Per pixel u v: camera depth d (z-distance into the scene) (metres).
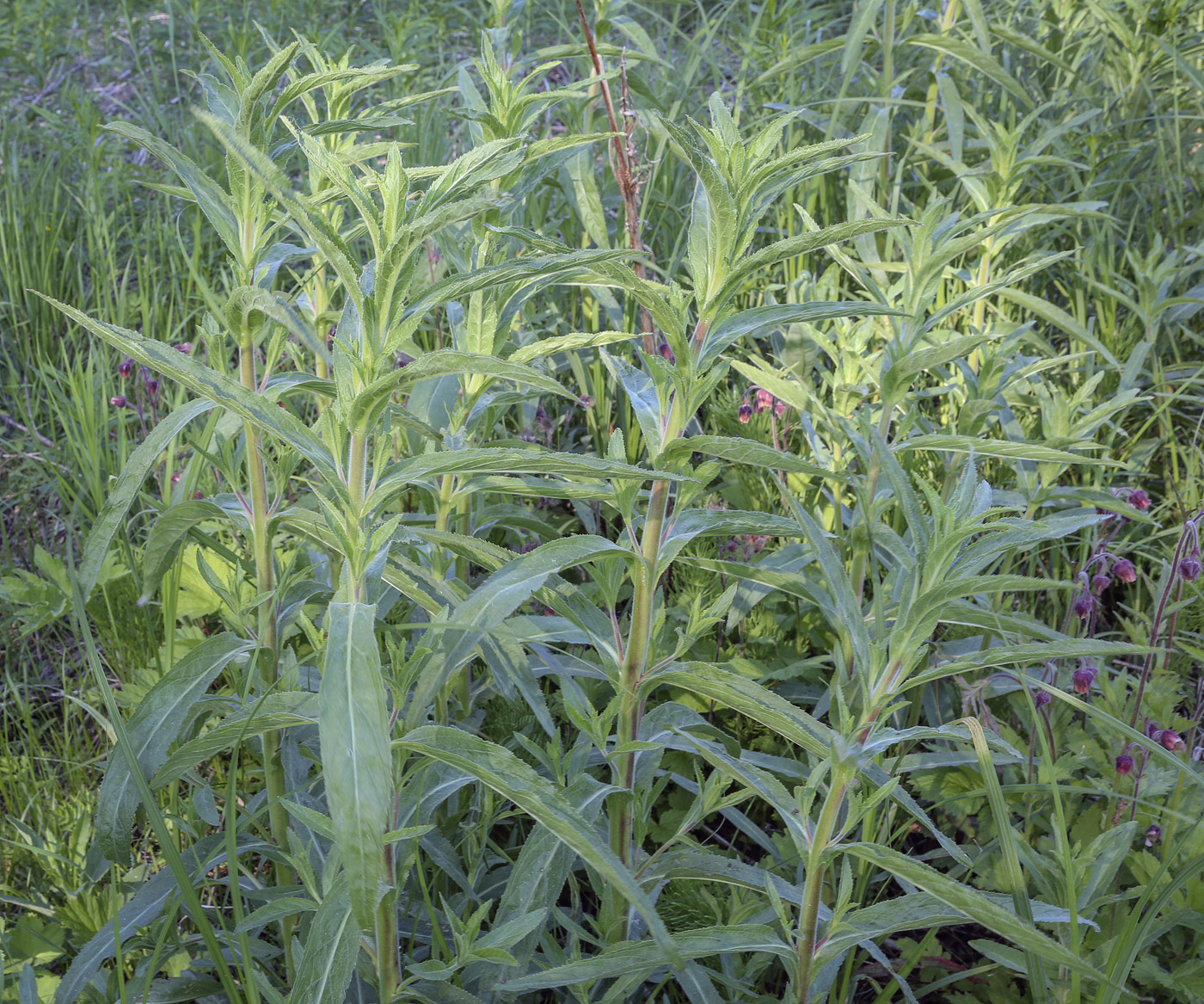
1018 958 1.64
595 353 3.31
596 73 2.74
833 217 4.12
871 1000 2.14
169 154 1.70
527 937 1.59
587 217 3.29
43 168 4.63
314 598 1.83
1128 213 4.43
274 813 1.80
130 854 1.54
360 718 1.10
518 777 1.21
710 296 1.51
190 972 1.87
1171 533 2.90
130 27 5.64
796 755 2.47
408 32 5.12
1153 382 3.47
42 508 3.31
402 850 1.52
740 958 2.00
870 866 2.00
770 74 4.06
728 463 3.05
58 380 3.52
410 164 4.25
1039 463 2.67
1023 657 1.35
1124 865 2.09
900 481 1.43
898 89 3.97
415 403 2.32
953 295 3.50
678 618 2.60
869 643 1.45
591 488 1.63
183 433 2.58
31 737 2.46
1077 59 4.59
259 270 1.76
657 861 1.73
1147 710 2.29
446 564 2.03
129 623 2.70
